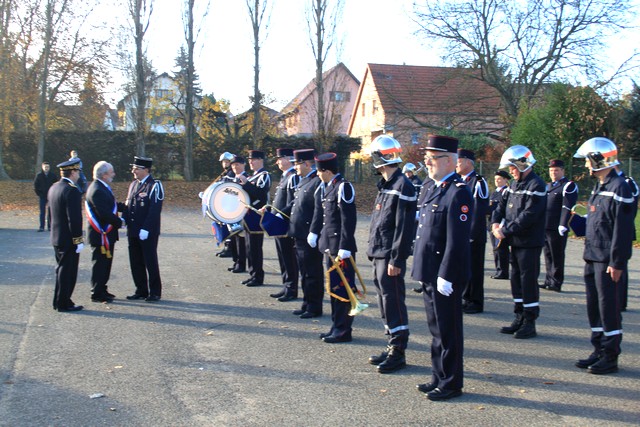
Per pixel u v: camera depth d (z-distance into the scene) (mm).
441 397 5027
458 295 5016
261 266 9750
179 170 32781
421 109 37438
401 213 5598
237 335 6910
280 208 8961
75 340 6613
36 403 4910
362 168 33594
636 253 13906
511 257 7207
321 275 7781
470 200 4996
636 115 24641
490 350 6488
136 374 5594
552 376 5664
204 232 16953
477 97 31266
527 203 6934
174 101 37188
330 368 5824
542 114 23266
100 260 8367
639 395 5188
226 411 4781
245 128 34094
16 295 8711
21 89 31812
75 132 31562
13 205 23656
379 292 5969
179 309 8094
